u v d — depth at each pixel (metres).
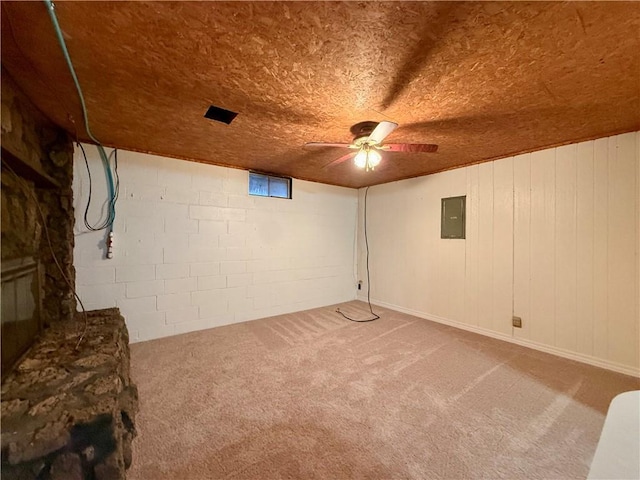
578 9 1.11
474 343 3.06
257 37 1.29
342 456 1.50
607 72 1.54
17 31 1.22
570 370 2.46
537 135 2.50
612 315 2.47
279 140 2.67
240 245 3.72
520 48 1.35
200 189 3.38
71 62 1.45
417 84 1.68
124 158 2.89
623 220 2.42
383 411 1.88
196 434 1.65
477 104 1.92
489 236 3.29
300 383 2.23
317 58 1.44
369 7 1.11
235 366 2.49
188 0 1.07
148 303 3.06
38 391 1.28
